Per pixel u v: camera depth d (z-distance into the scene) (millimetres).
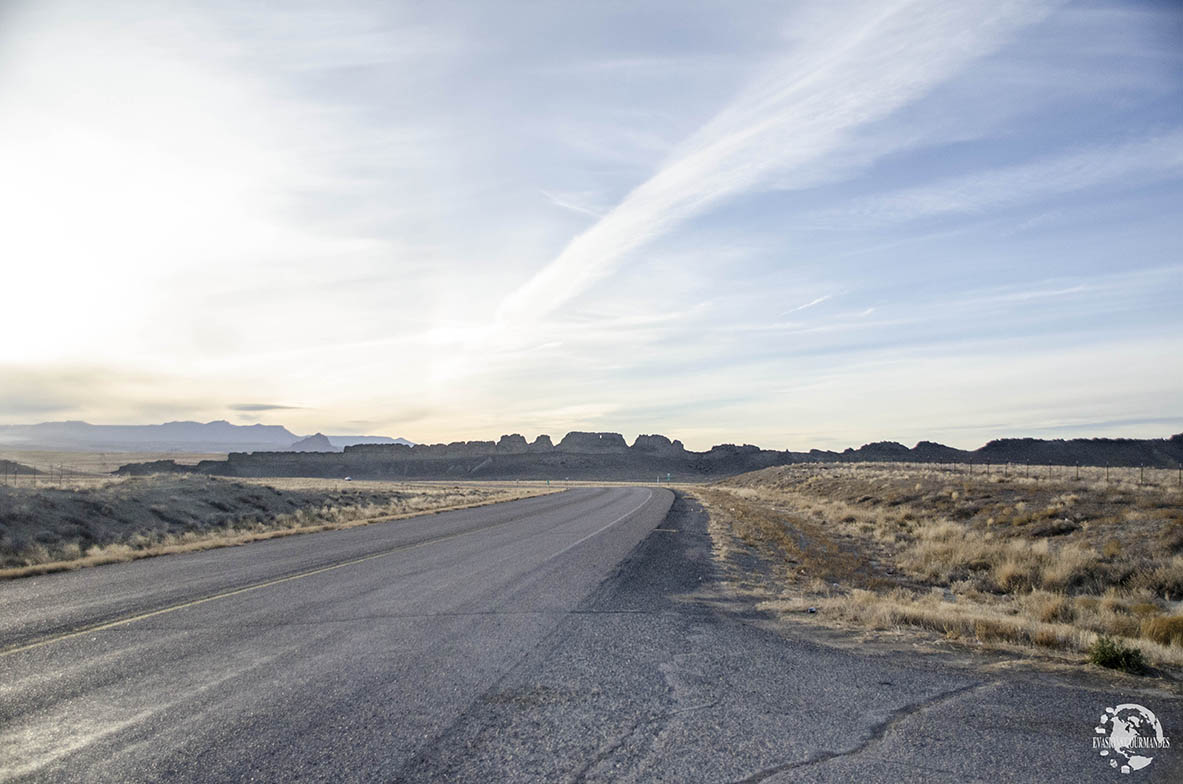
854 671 7117
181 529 23812
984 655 7844
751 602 11500
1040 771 4691
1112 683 6758
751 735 5312
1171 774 4680
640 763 4785
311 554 17281
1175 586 15500
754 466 173250
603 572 14430
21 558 16344
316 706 5906
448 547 18938
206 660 7387
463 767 4699
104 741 5129
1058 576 16297
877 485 42344
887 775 4605
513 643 8195
